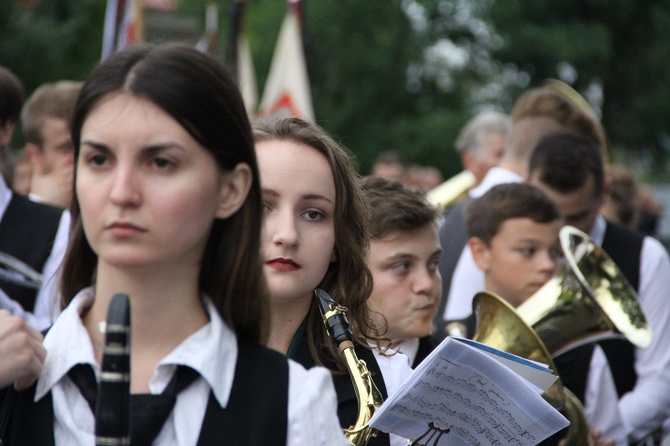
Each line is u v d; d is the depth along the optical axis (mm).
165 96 3225
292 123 5238
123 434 3068
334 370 4949
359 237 5297
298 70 16703
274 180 5008
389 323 6164
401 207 6141
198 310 3439
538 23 48531
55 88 9047
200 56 3359
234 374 3371
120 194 3176
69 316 3426
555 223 7926
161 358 3336
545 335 7156
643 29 48750
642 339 7207
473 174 13031
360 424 4672
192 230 3275
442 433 4512
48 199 8969
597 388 7680
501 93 49281
